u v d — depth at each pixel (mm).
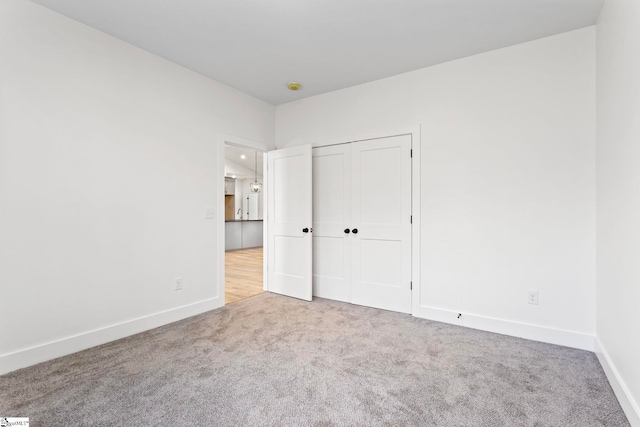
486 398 1714
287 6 2127
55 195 2180
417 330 2711
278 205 3951
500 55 2678
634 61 1527
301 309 3309
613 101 1886
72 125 2264
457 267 2859
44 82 2125
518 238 2600
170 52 2754
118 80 2529
